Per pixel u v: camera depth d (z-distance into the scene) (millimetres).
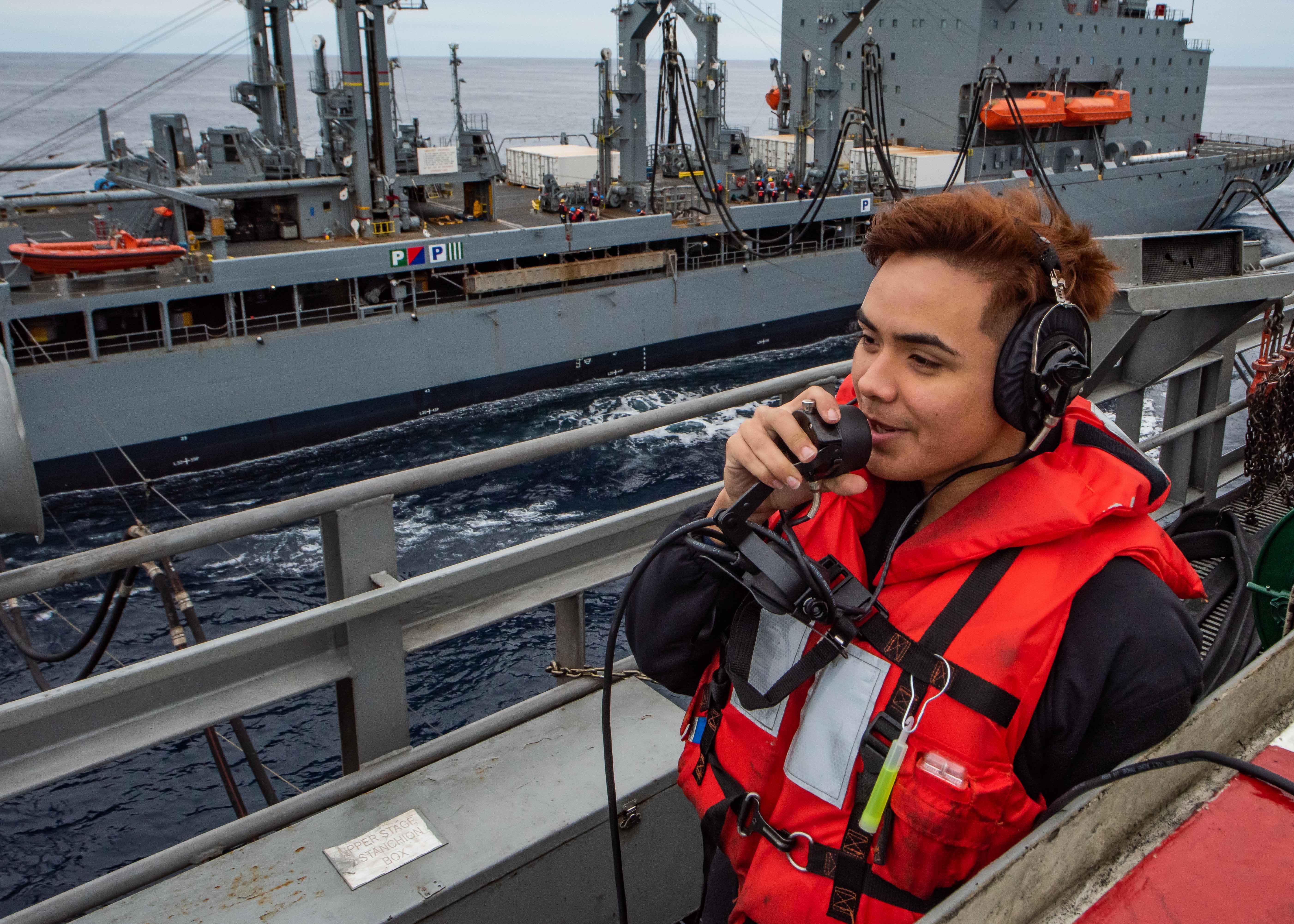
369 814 2076
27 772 1780
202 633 2686
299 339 22609
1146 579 1010
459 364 25062
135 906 1846
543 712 2455
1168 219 43844
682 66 27859
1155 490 1062
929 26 38812
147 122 146625
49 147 111625
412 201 31469
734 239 28859
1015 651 966
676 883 2279
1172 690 964
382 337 23672
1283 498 3414
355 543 2082
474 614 2316
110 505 20562
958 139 38875
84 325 21750
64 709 1741
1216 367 3891
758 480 1056
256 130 28328
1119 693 974
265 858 1957
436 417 25062
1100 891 973
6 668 14266
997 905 864
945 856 954
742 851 1131
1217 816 959
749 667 1132
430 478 2105
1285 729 1154
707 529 1139
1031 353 972
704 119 34625
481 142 30328
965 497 1108
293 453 23203
